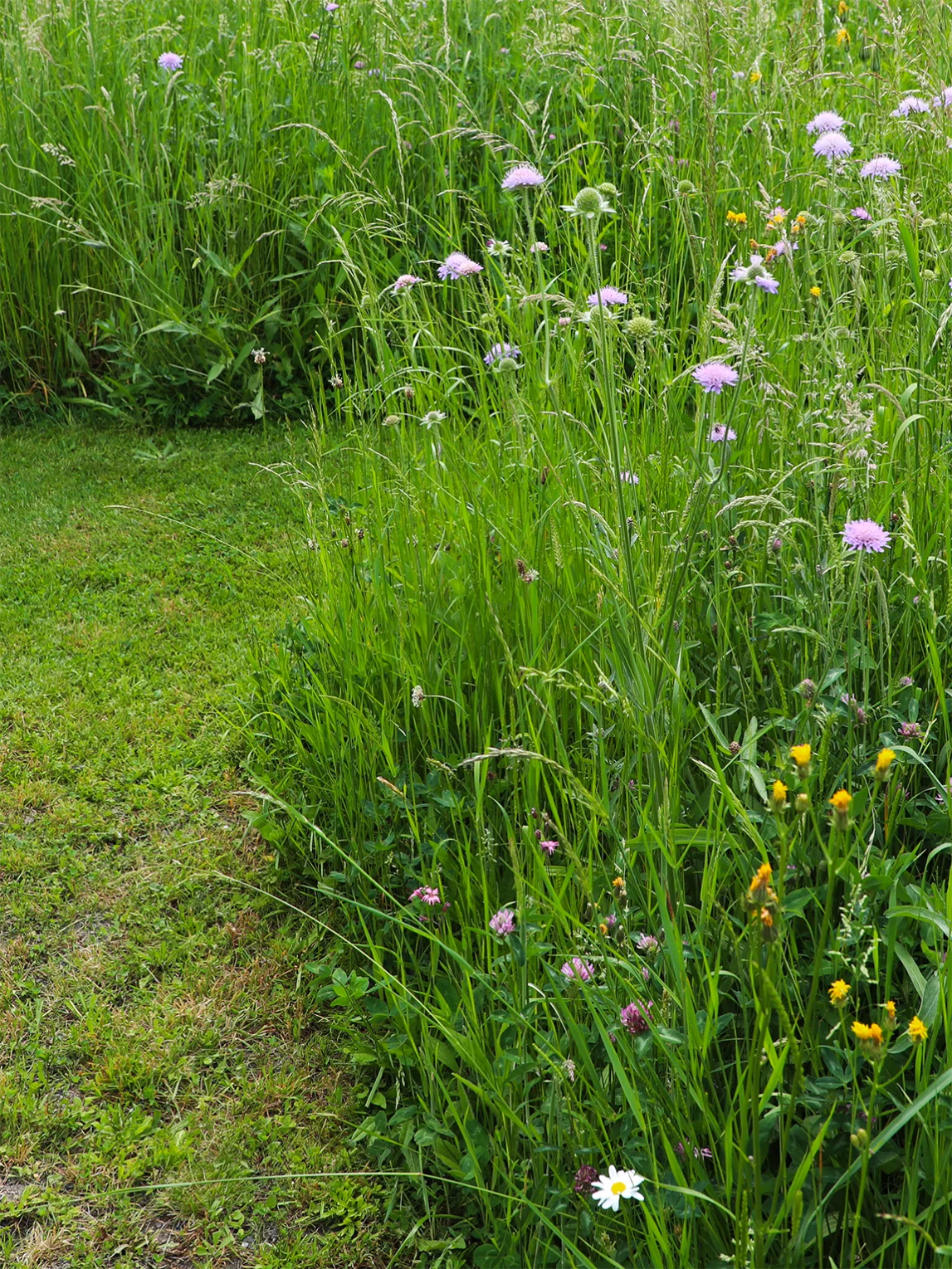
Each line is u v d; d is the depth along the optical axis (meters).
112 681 3.75
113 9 6.15
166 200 5.34
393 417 3.32
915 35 4.54
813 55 4.63
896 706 2.43
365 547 3.39
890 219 3.09
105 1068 2.48
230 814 3.21
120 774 3.36
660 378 3.19
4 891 2.97
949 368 2.92
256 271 5.44
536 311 3.79
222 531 4.59
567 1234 1.95
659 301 3.76
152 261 5.40
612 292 3.00
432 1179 2.24
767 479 2.88
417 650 2.93
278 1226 2.19
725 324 2.65
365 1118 2.38
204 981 2.71
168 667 3.82
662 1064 1.98
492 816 2.72
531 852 2.31
